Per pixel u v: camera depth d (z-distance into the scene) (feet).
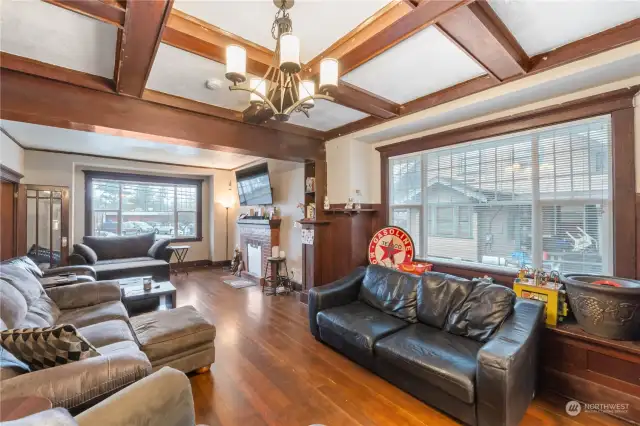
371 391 7.16
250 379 7.64
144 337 7.21
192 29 5.96
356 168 13.04
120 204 21.33
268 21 5.86
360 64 6.92
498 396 5.32
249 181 19.92
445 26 5.59
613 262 7.52
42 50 6.70
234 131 10.87
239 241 22.20
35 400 3.34
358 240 13.23
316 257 13.82
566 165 8.43
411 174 12.50
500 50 6.36
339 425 6.04
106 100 8.28
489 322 7.23
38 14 5.47
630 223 7.25
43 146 16.01
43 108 7.40
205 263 24.30
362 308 9.80
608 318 6.36
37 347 4.56
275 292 15.76
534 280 8.09
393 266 12.27
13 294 6.93
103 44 6.49
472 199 10.50
